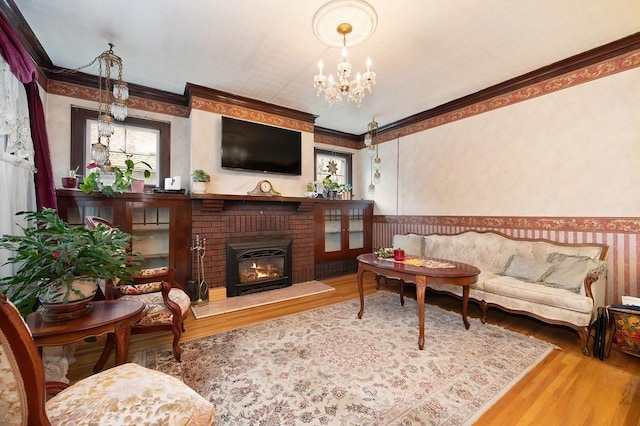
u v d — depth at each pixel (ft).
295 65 9.48
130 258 5.64
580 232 9.14
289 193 13.89
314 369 6.24
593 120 8.84
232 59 9.09
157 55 8.84
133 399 3.09
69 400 3.08
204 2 6.52
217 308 10.27
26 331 2.43
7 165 6.17
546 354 7.04
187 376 5.95
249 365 6.41
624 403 5.20
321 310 10.18
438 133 13.51
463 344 7.53
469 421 4.70
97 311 4.99
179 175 11.89
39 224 6.49
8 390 2.30
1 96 5.93
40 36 7.83
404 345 7.43
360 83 7.27
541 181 10.04
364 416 4.79
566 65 9.27
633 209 8.13
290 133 13.66
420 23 7.31
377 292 12.67
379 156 16.74
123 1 6.48
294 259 13.92
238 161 12.03
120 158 10.84
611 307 6.73
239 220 12.21
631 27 7.55
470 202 12.23
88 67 9.52
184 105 12.09
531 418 4.80
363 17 6.95
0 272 5.87
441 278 7.41
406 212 15.21
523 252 10.07
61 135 9.74
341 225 16.10
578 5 6.71
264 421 4.67
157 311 6.54
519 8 6.81
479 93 11.64
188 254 11.10
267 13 6.90
